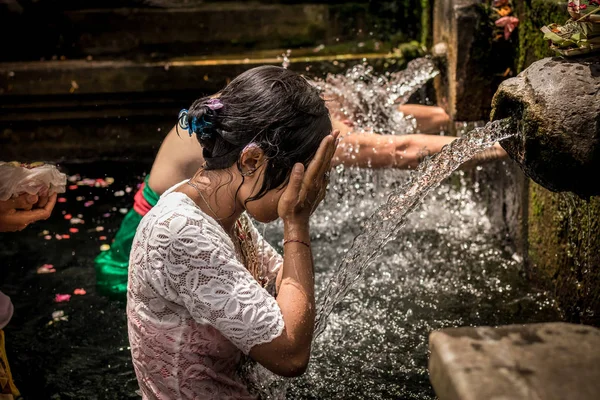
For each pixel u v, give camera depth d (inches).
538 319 116.6
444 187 168.4
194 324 66.1
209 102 64.4
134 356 70.1
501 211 145.4
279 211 66.6
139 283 66.1
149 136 195.0
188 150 118.9
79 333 117.9
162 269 64.0
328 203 167.9
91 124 193.0
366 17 194.4
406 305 122.6
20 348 113.7
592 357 43.6
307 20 194.9
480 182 157.8
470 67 138.8
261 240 79.3
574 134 73.9
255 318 62.7
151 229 64.5
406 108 152.6
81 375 107.4
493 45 136.8
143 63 187.9
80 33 192.5
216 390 68.5
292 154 63.9
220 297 62.9
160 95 190.2
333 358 107.8
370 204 167.2
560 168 76.6
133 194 173.5
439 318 118.3
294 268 66.5
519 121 81.7
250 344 63.0
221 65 187.0
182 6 193.6
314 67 185.5
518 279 130.3
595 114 73.4
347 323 117.2
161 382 68.0
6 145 191.6
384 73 184.9
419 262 138.0
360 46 194.2
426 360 106.7
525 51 128.4
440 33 154.9
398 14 193.5
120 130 193.9
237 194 66.2
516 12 133.0
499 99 82.9
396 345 111.0
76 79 186.2
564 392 40.4
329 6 194.4
